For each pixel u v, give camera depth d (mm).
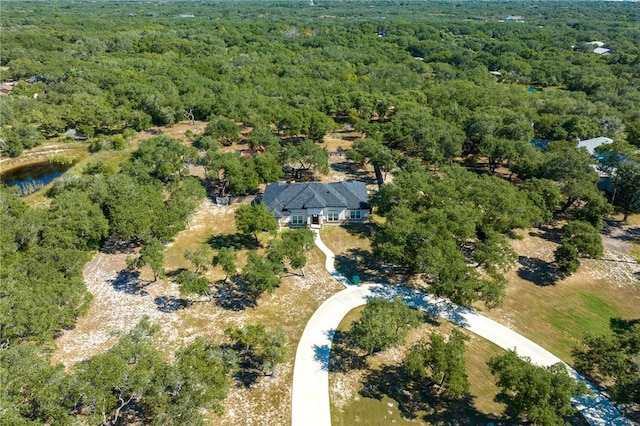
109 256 59688
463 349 38375
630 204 72125
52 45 175375
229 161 74688
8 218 54594
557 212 73000
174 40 188625
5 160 89062
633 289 54625
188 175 79875
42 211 58094
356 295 52594
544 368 36625
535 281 55844
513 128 86500
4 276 43312
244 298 52031
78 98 107688
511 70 169125
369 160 85688
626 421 37219
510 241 64000
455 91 126750
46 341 40156
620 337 44281
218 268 57500
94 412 31906
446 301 51781
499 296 46125
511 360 35812
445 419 37375
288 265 58594
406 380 41250
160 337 45594
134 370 32844
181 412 30797
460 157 94500
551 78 156625
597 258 57812
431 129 87500
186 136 103875
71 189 66000
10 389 29906
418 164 77625
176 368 33219
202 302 51188
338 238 65000
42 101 109500
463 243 59312
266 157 78250
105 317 48406
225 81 132500
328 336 46312
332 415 37500
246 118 102250
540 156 77312
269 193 71312
